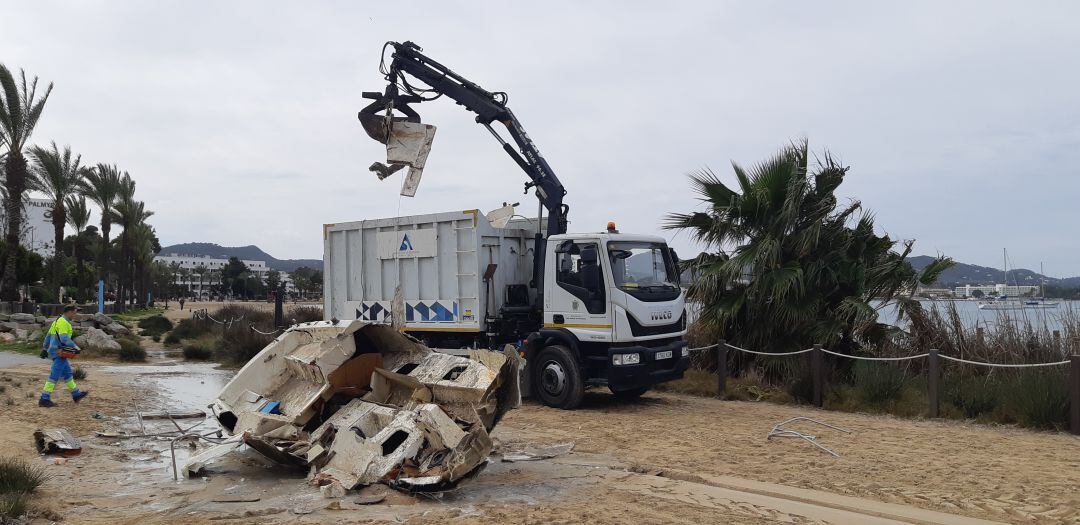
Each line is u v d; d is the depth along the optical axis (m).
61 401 12.44
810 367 12.35
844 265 13.12
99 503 6.52
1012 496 6.55
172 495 6.81
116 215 50.75
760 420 10.68
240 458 8.30
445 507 6.29
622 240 11.77
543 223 13.78
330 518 5.97
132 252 59.00
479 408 7.25
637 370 11.26
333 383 8.33
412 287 13.31
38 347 22.69
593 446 8.90
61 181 38.06
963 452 8.45
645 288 11.73
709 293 13.84
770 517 6.00
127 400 12.79
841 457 8.20
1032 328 12.11
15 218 32.56
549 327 12.05
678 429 9.98
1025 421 10.02
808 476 7.34
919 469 7.60
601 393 13.39
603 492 6.81
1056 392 9.95
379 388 8.27
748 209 13.44
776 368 13.10
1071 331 11.67
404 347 8.69
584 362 11.77
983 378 11.47
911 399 11.52
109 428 10.23
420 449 6.95
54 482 7.28
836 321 12.72
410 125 12.66
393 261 13.62
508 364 7.46
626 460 8.15
